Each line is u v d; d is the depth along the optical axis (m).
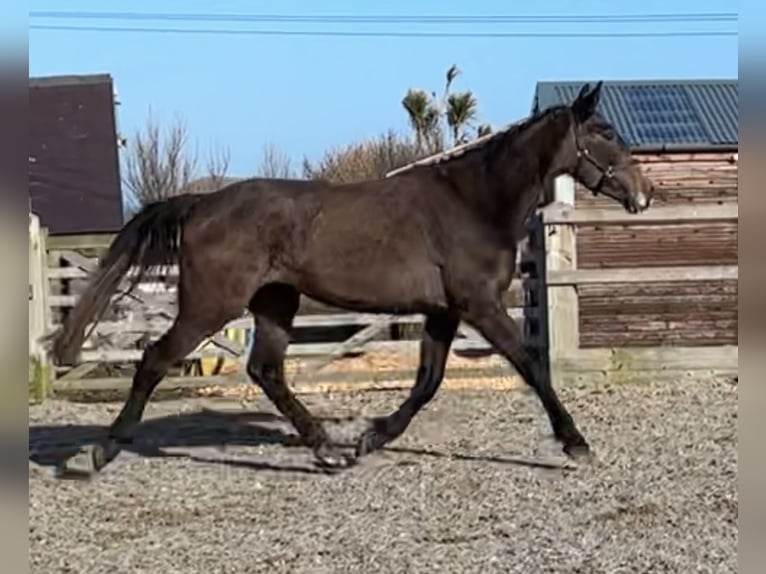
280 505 6.25
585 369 10.26
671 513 5.81
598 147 7.14
